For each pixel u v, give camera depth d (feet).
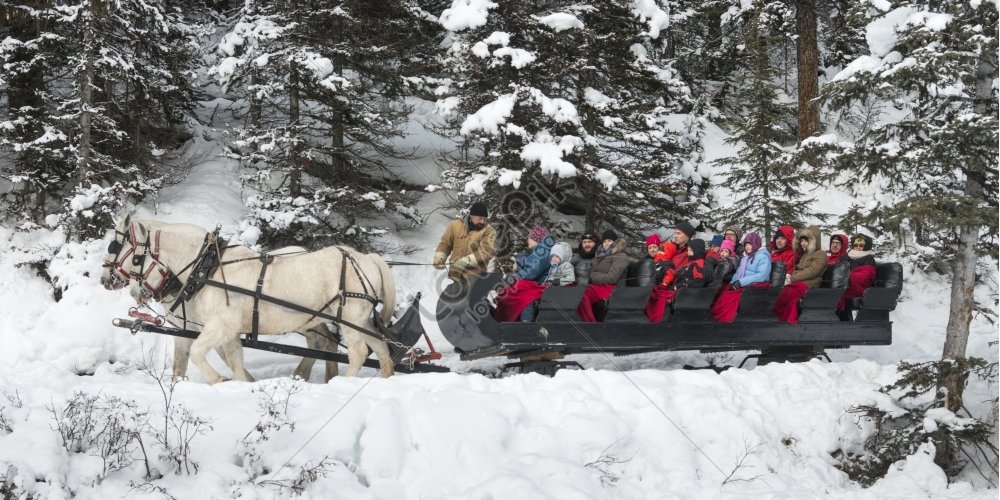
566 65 49.60
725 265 33.47
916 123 29.01
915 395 29.04
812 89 70.69
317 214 49.16
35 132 47.39
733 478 25.73
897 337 50.06
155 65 53.98
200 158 56.65
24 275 42.91
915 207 27.32
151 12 48.11
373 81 56.34
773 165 50.26
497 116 46.09
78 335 35.96
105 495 20.80
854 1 30.01
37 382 28.45
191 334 29.01
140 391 25.43
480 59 48.08
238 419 23.39
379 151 57.21
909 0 29.01
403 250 52.31
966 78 27.04
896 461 27.53
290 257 29.45
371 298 29.68
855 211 29.48
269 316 28.73
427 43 61.16
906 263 59.06
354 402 24.95
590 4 51.47
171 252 28.73
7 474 19.99
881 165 30.40
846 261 33.68
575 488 22.80
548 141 47.47
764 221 51.67
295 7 52.65
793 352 34.04
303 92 52.65
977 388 34.19
